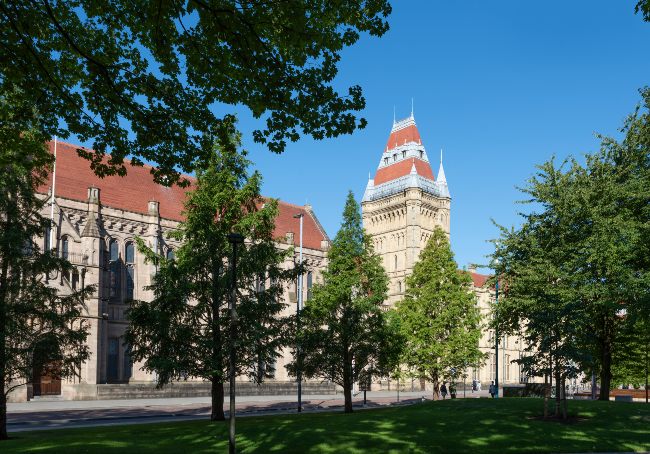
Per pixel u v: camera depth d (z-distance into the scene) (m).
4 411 25.33
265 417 35.69
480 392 94.12
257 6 13.88
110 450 20.09
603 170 36.19
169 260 33.62
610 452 21.00
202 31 14.35
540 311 30.48
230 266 33.12
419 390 98.12
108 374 65.19
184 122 16.69
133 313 31.19
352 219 42.88
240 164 35.12
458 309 49.81
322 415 36.25
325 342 40.00
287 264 86.06
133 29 14.96
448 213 121.38
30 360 27.39
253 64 14.80
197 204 33.81
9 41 14.48
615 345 43.88
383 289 42.66
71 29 15.05
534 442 22.33
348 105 15.68
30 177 28.30
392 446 20.92
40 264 27.42
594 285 32.12
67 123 16.53
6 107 16.84
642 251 35.00
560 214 33.84
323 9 14.03
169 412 43.69
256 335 31.34
